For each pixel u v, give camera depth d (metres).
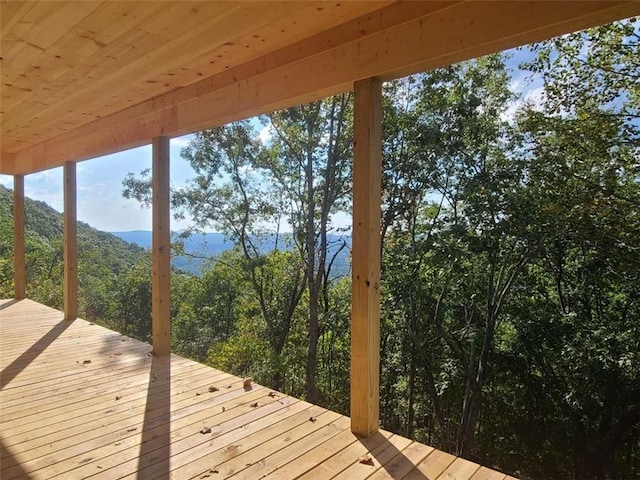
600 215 6.11
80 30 2.00
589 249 6.99
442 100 7.88
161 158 3.32
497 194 7.26
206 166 11.59
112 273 25.88
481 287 8.30
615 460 7.66
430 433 9.60
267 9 1.83
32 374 2.92
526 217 7.05
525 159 7.09
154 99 3.25
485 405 9.02
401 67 1.79
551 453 8.35
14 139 4.86
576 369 7.25
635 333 6.73
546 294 8.42
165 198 3.38
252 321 13.08
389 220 8.80
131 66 2.52
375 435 2.02
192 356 16.47
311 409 2.33
